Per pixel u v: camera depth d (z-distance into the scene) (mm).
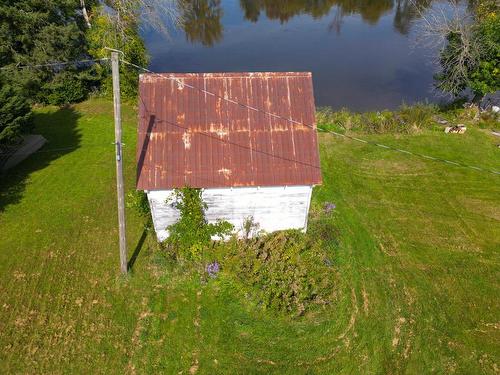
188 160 15094
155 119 15359
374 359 13000
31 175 21125
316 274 15344
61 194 19781
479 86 25188
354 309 14453
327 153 23188
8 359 12664
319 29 46906
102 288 14984
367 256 16562
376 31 45562
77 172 21391
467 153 23500
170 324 13789
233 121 15625
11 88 20828
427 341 13578
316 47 41781
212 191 15453
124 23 28297
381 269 16047
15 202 19203
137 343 13234
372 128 25406
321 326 13773
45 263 15992
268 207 16266
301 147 15578
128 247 16672
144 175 14828
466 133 25406
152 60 39156
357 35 44656
